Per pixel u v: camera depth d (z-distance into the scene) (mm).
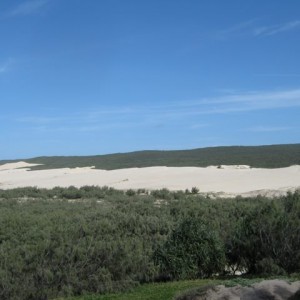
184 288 10984
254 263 12680
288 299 8148
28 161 110500
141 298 10875
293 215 12805
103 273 12422
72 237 14414
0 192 36625
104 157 101250
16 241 14734
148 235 15328
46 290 11797
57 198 34250
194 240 12594
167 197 31938
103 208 23219
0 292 11641
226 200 25688
